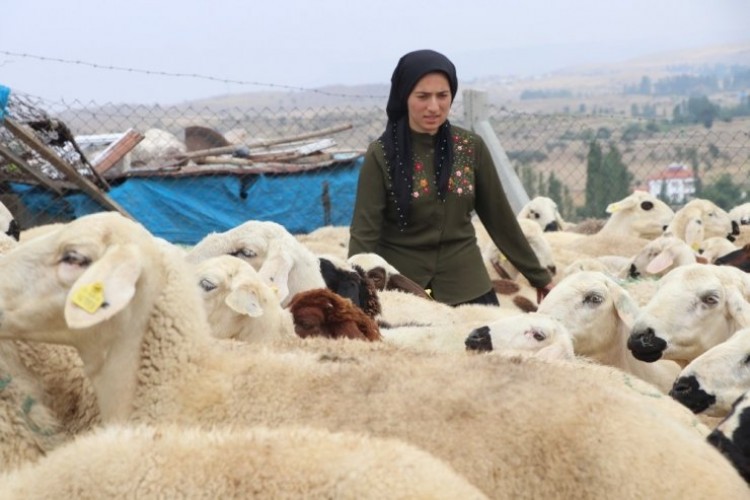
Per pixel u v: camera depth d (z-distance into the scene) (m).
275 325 6.64
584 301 8.14
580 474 4.37
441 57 8.64
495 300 9.34
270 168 16.05
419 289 8.84
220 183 15.54
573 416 4.50
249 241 8.48
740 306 7.89
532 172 19.62
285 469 3.53
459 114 17.72
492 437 4.50
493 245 12.46
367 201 8.85
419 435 4.54
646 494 4.27
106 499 3.54
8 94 12.11
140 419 4.98
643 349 7.87
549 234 15.41
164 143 19.41
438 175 8.79
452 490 3.46
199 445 3.67
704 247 12.14
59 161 13.21
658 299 8.01
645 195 15.95
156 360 5.07
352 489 3.45
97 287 4.61
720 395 6.66
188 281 5.23
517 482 4.43
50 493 3.59
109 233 4.97
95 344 5.05
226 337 6.63
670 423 4.59
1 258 5.00
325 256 8.76
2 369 5.18
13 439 5.05
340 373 4.94
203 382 5.00
